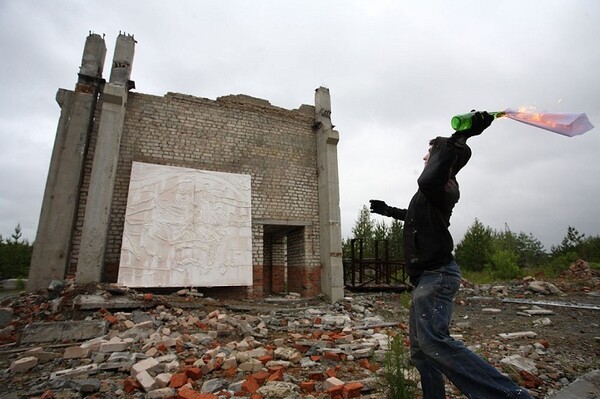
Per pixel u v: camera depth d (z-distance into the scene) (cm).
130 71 799
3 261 2173
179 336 429
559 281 1241
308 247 985
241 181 902
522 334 507
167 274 754
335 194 991
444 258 183
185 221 802
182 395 248
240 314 618
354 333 502
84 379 293
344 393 265
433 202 185
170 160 853
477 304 914
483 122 160
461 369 151
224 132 933
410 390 255
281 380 298
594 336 510
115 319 493
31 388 280
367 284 1173
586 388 301
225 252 830
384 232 1853
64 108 755
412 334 206
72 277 684
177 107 886
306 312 692
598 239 2198
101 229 671
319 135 1052
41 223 692
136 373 299
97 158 697
